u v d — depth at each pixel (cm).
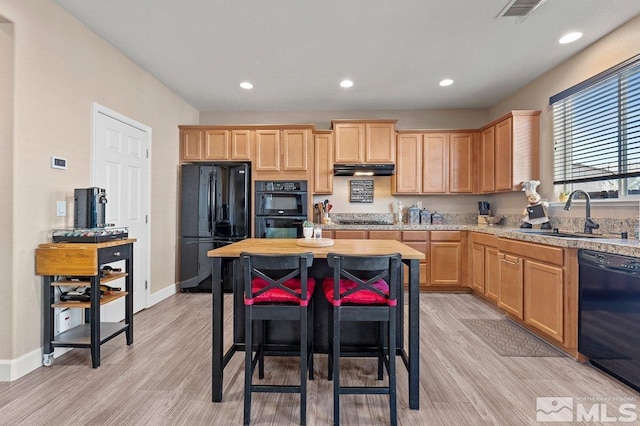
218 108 469
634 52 242
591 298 210
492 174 398
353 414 169
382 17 242
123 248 245
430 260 405
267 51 297
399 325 213
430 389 191
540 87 351
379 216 475
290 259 164
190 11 236
